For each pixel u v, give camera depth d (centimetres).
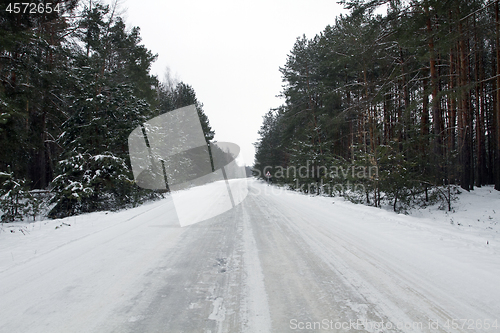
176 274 362
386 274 354
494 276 340
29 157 1547
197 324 238
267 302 280
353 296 291
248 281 336
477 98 1834
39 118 1484
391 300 282
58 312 263
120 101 1322
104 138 1210
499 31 1152
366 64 1559
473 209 1188
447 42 1027
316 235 582
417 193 1173
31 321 246
